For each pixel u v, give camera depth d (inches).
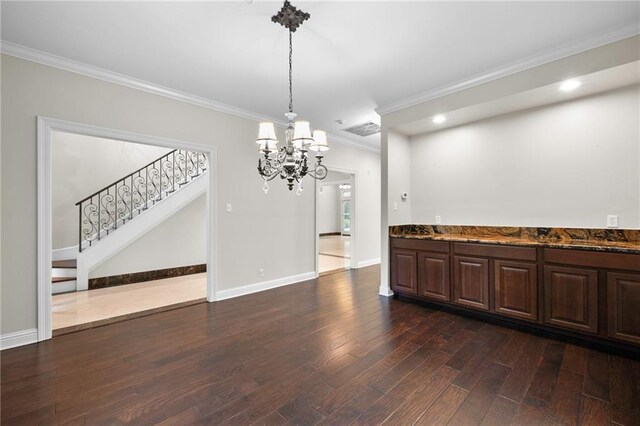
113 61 115.3
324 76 128.6
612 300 98.7
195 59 114.1
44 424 66.4
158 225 220.5
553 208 129.5
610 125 116.2
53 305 153.9
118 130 127.0
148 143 136.6
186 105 148.7
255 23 92.4
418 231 175.9
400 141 173.0
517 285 119.4
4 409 71.2
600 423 65.7
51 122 111.1
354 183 246.5
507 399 74.5
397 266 160.7
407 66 120.1
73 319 132.6
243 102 158.4
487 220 148.9
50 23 91.4
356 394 76.9
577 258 105.3
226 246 164.4
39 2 81.5
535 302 114.9
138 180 231.3
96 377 85.2
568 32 98.1
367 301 157.2
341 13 87.7
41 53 107.5
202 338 111.7
